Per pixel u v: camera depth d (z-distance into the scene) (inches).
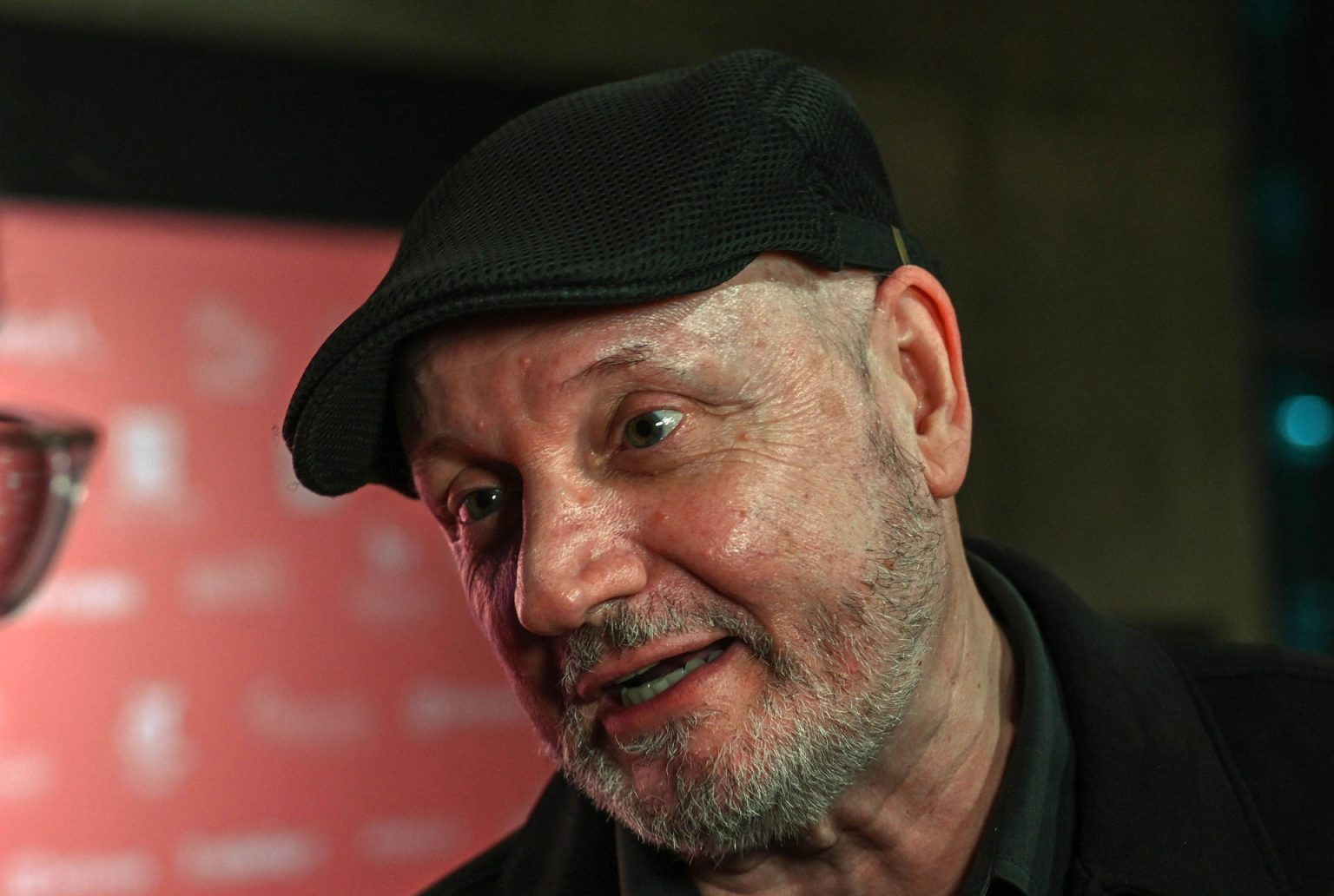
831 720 47.2
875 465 48.7
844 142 51.5
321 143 179.3
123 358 163.5
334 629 171.3
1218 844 52.4
